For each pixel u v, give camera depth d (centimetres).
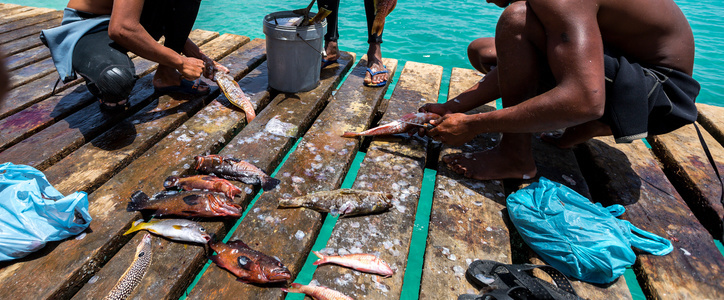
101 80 253
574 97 189
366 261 192
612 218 206
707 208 249
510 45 224
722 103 449
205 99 328
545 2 193
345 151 279
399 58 548
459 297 177
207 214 210
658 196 253
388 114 330
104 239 195
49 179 229
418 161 276
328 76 389
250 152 270
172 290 179
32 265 180
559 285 188
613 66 211
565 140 289
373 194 227
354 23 676
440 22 698
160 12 291
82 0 271
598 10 201
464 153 273
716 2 871
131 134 274
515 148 253
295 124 304
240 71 383
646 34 212
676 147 308
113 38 243
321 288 178
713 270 202
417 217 302
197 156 248
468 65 534
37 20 498
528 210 214
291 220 217
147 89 331
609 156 291
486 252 207
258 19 670
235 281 184
